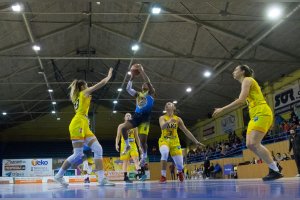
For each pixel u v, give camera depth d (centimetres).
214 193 288
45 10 1761
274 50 1867
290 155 1504
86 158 880
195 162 2994
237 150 2375
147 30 1925
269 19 1573
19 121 3869
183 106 3234
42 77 2705
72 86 632
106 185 645
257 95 583
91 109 4000
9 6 1498
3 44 1912
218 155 2628
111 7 1819
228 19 1653
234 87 2522
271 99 2369
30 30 1811
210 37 1852
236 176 1972
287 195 247
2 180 1964
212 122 3378
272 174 627
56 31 1997
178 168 916
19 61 2231
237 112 2859
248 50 1845
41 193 369
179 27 1822
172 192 323
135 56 2027
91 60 2742
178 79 2514
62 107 4019
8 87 2633
